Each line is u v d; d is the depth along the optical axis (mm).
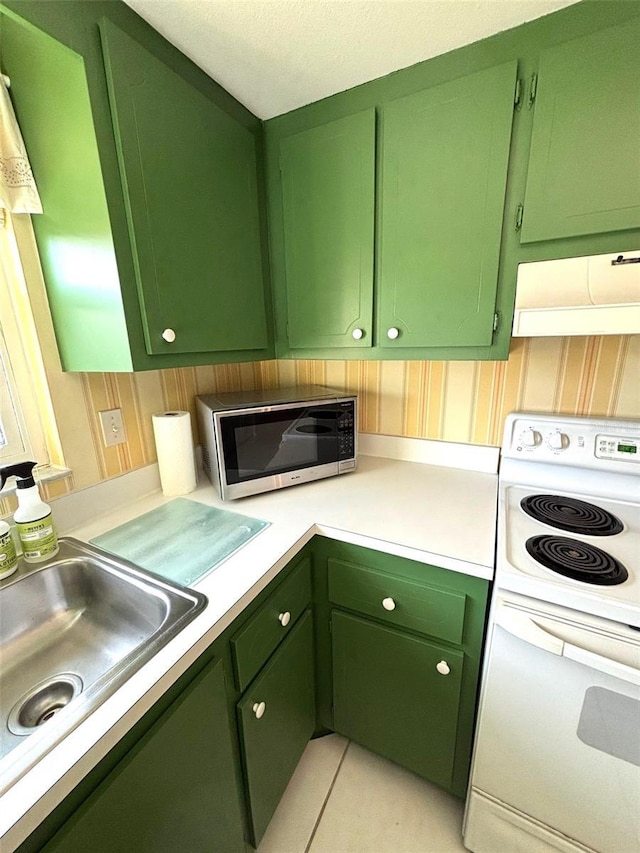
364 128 1018
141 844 583
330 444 1310
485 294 979
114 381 1121
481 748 871
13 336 928
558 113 824
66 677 794
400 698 1070
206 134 974
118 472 1154
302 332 1268
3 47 708
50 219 861
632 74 755
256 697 866
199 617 699
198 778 700
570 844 818
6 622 801
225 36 836
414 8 771
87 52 708
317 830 1080
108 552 914
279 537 969
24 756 461
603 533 910
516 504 1090
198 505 1170
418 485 1276
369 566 1002
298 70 949
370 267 1102
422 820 1098
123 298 819
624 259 806
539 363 1219
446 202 973
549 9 780
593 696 719
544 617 733
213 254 1032
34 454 989
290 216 1192
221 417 1096
